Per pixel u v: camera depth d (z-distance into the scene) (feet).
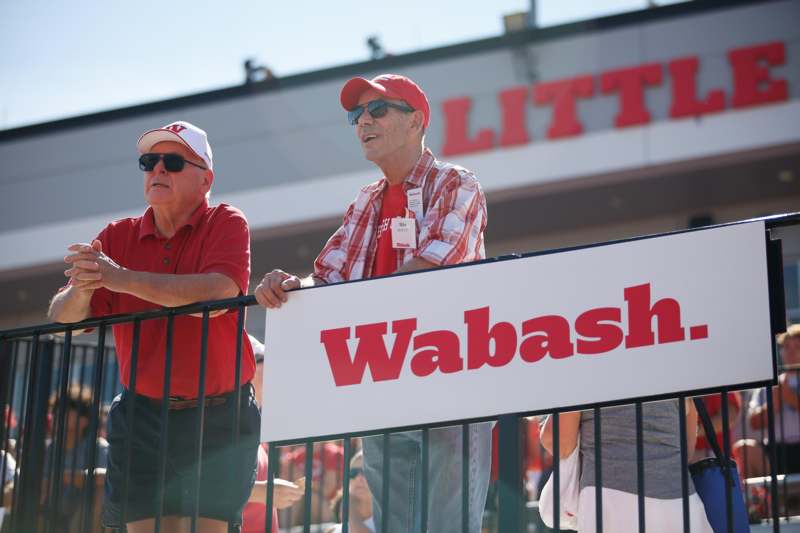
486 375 21.15
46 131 100.89
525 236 89.97
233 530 23.29
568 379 20.67
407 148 25.71
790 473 41.11
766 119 78.33
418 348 21.70
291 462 45.52
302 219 90.74
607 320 20.74
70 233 97.55
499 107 85.81
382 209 26.11
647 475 23.52
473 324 21.50
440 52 88.84
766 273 20.16
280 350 22.59
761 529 34.37
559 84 84.23
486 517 38.81
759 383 19.70
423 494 21.11
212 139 95.14
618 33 83.71
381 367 21.84
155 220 25.30
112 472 24.12
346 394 21.93
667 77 81.71
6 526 27.99
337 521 40.42
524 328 21.16
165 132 24.98
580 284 21.07
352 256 25.85
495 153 84.89
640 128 81.46
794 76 78.43
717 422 32.40
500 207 85.71
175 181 24.79
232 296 23.77
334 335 22.33
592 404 20.43
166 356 23.04
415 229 24.86
